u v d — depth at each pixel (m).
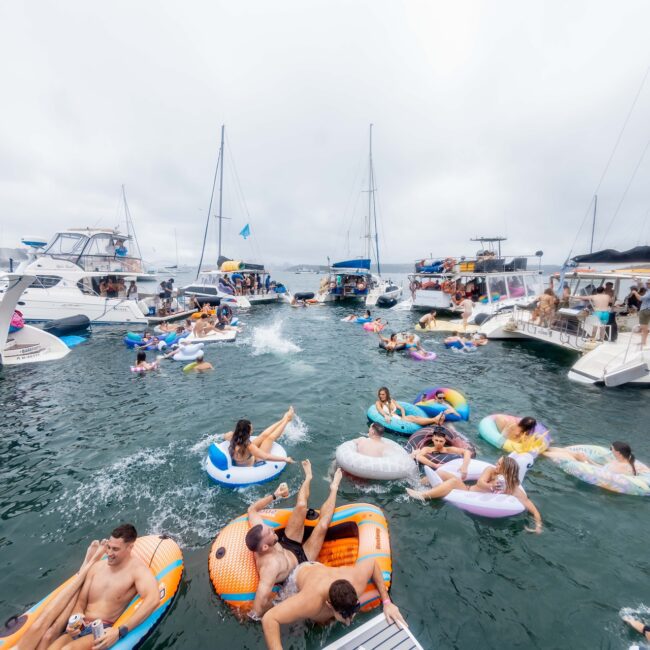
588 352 12.08
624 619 3.68
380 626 3.30
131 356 14.46
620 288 15.06
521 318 18.20
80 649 2.98
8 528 4.95
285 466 6.44
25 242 17.67
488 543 4.71
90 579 3.45
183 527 4.97
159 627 3.51
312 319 25.70
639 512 5.30
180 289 27.56
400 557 4.47
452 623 3.63
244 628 3.51
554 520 5.14
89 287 22.09
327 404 9.54
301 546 4.23
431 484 5.77
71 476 6.21
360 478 6.09
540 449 6.81
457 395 8.81
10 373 12.04
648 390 10.64
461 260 25.70
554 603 3.87
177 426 8.20
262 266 39.56
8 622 3.17
